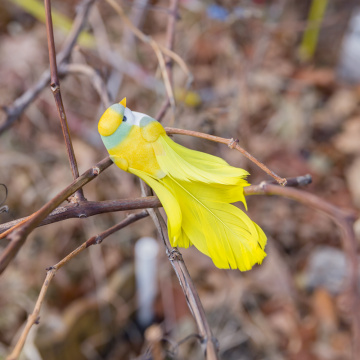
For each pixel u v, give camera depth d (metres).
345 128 1.45
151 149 0.39
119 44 1.39
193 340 1.02
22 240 0.32
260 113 1.44
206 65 1.41
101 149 1.20
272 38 1.53
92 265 1.12
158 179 0.39
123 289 1.07
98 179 1.10
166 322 1.07
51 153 1.26
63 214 0.39
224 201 0.40
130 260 1.13
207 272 1.15
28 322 0.35
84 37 1.19
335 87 1.56
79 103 1.33
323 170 1.35
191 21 1.43
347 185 1.34
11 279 1.07
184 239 0.40
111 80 1.24
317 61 1.64
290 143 1.39
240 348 1.06
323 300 1.12
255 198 1.26
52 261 1.11
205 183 0.40
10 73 1.37
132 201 0.40
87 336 0.99
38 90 0.75
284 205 1.26
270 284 1.15
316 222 1.24
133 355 1.02
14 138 1.27
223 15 1.08
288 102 1.46
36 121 1.28
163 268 1.11
